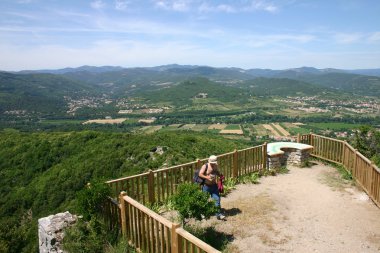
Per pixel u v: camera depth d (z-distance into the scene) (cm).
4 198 3606
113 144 3966
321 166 1202
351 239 615
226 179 966
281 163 1233
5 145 4678
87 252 584
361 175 909
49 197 3344
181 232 439
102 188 635
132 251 571
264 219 714
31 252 1795
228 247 587
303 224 687
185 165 846
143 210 529
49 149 4238
